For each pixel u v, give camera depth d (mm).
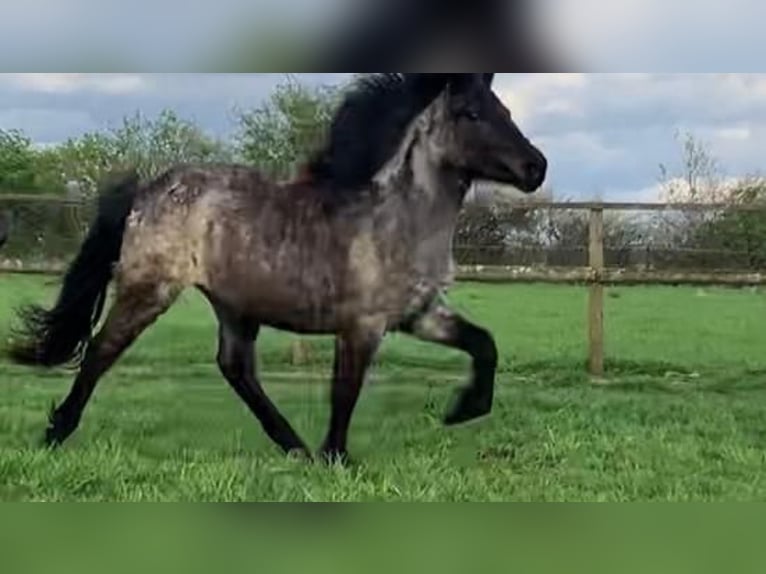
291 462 5277
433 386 7512
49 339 5789
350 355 5395
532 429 6121
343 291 5367
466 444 5754
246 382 5707
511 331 10500
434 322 5480
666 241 9422
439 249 5461
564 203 8430
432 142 5426
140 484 4773
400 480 4922
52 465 4957
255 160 8750
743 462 5414
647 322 11555
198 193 5547
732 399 7340
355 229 5379
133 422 6211
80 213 8406
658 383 7984
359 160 5469
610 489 4852
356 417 6344
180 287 5566
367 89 5543
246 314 5555
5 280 10000
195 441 5746
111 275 5727
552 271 8242
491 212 9148
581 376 8180
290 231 5441
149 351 8883
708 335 10680
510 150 5422
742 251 9297
